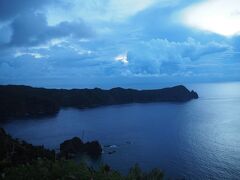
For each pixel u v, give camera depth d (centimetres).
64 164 1562
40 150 8569
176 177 8225
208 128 17500
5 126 18875
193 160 10162
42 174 1480
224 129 17138
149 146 12569
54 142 13888
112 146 12588
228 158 10431
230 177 8281
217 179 8106
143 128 17762
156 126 18500
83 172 1500
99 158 10388
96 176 1511
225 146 12494
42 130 17300
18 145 8481
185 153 11238
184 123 19625
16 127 18438
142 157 10619
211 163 9756
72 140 11906
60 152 10806
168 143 13225
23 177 1472
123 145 12825
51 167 1546
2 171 1534
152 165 9512
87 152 11225
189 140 13900
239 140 13762
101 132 16488
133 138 14550
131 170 1973
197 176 8388
